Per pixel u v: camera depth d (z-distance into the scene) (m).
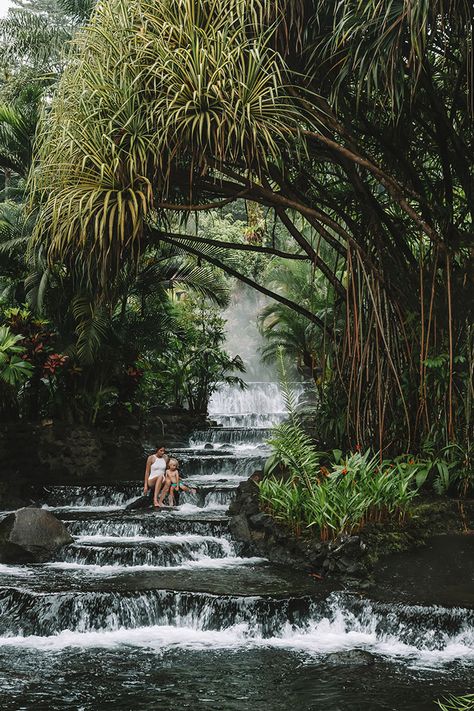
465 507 9.03
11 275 15.48
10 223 15.09
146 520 10.34
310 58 8.70
